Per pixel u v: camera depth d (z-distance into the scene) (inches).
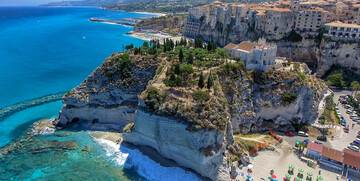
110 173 2409.0
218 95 2623.0
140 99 2593.5
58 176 2348.7
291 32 5521.7
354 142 2842.0
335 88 4379.9
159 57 3348.9
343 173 2397.9
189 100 2501.2
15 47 7244.1
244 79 3083.2
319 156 2564.0
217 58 3238.2
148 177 2385.6
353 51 4603.8
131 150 2733.8
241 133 2970.0
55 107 3720.5
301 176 2349.9
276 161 2554.1
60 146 2765.7
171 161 2596.0
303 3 6181.1
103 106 3216.0
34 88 4414.4
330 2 6304.1
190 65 2923.2
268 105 3068.4
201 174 2413.9
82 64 5890.8
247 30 6609.3
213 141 2335.1
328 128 3105.3
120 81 3208.7
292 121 3166.8
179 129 2385.6
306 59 5452.8
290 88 3137.3
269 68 3238.2
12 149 2701.8
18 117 3388.3
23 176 2336.4
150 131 2571.4
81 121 3272.6
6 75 4980.3
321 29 5054.1
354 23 5221.5
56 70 5403.5
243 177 2336.4
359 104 3644.2
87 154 2652.6
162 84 2763.3
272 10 5467.5
